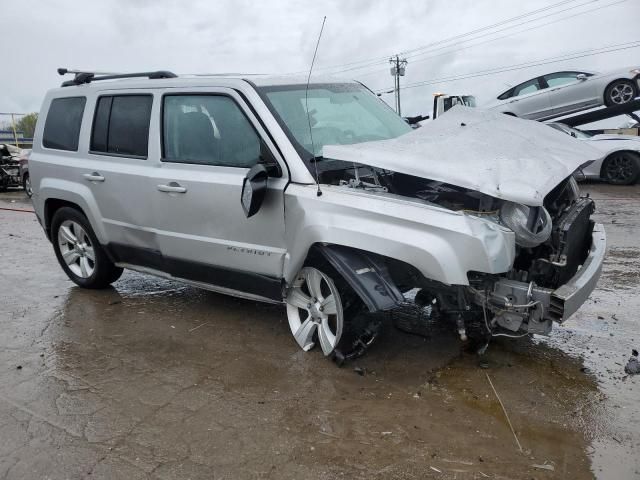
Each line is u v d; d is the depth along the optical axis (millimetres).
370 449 3006
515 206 3332
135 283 6066
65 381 3875
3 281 6336
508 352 4066
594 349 4090
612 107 13734
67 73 5719
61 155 5512
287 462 2926
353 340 3875
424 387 3615
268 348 4289
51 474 2883
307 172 3885
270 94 4246
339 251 3650
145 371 3992
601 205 9945
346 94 4867
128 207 4910
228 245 4297
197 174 4371
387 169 3484
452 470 2820
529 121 4594
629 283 5559
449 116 4414
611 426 3145
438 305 4258
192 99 4492
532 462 2865
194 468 2900
